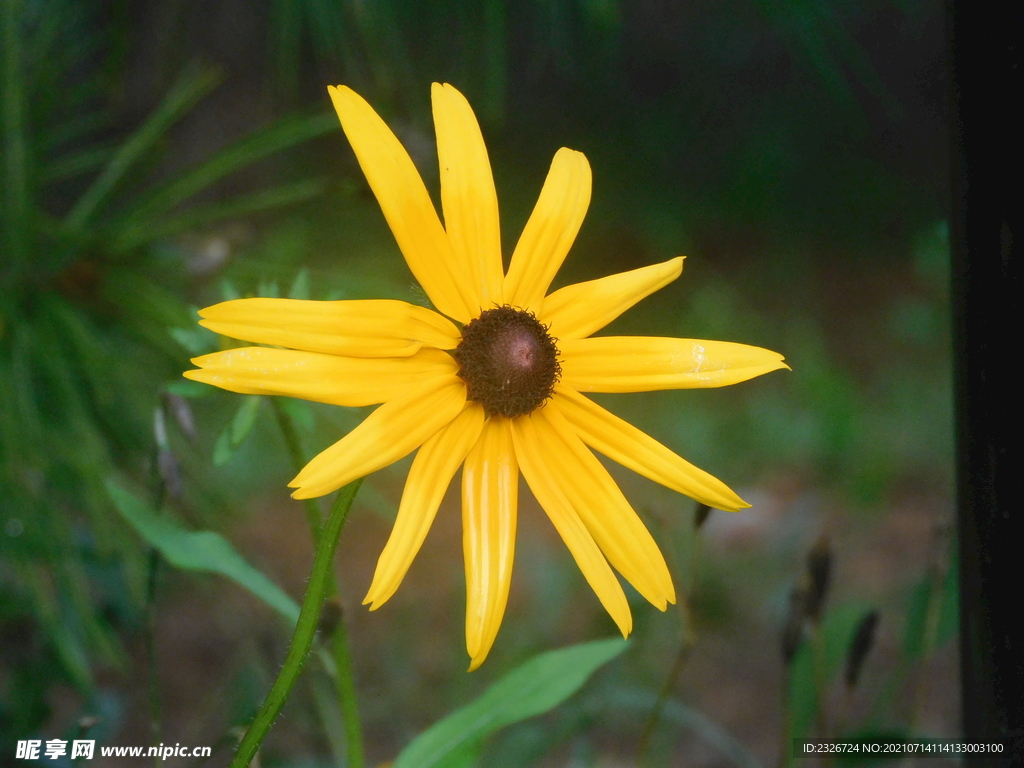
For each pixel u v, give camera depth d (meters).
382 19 0.38
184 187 0.35
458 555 0.60
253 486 0.60
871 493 0.65
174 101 0.38
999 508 0.25
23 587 0.37
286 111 0.58
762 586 0.55
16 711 0.37
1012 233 0.25
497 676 0.48
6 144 0.35
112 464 0.35
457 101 0.25
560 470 0.24
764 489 0.67
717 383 0.25
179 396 0.27
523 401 0.24
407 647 0.51
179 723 0.43
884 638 0.50
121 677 0.46
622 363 0.25
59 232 0.35
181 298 0.36
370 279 0.35
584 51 0.62
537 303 0.25
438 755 0.26
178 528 0.27
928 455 0.71
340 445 0.23
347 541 0.60
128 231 0.35
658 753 0.42
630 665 0.48
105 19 0.41
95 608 0.39
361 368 0.23
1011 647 0.25
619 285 0.25
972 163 0.25
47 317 0.34
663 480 0.24
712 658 0.50
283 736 0.40
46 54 0.37
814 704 0.35
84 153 0.38
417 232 0.24
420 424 0.23
